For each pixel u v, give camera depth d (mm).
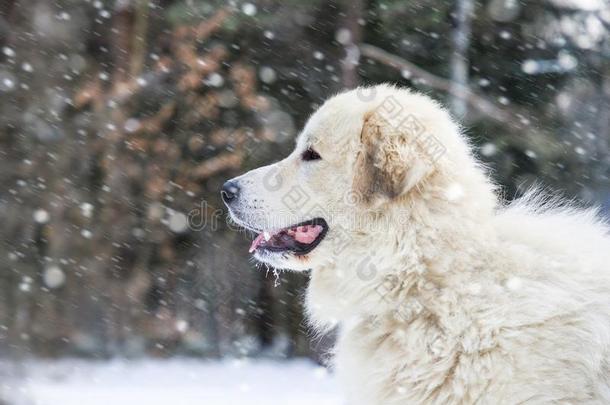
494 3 13766
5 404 7918
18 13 12648
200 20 12391
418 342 3637
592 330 3402
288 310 12172
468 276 3646
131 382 9711
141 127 11852
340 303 4094
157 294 12188
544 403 3354
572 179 13617
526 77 14156
